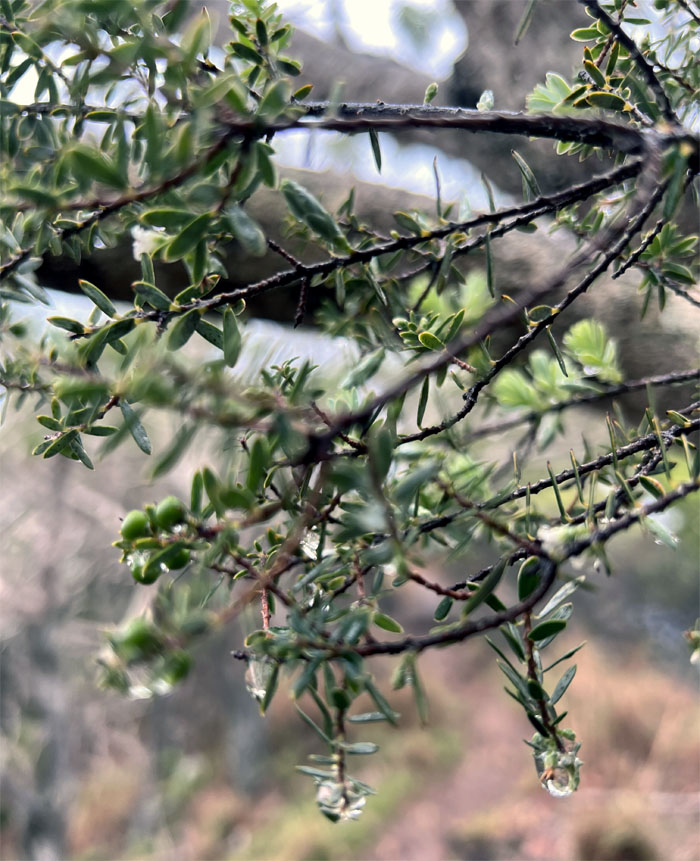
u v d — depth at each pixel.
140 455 5.44
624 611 10.46
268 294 1.04
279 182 0.51
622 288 1.13
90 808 8.61
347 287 0.73
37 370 0.56
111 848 8.35
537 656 0.51
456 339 0.61
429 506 0.62
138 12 0.40
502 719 10.53
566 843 7.05
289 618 0.43
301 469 0.40
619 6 0.70
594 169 1.16
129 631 0.35
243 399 0.36
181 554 0.45
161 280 1.06
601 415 1.13
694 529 1.46
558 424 0.88
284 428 0.36
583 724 8.65
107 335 0.52
